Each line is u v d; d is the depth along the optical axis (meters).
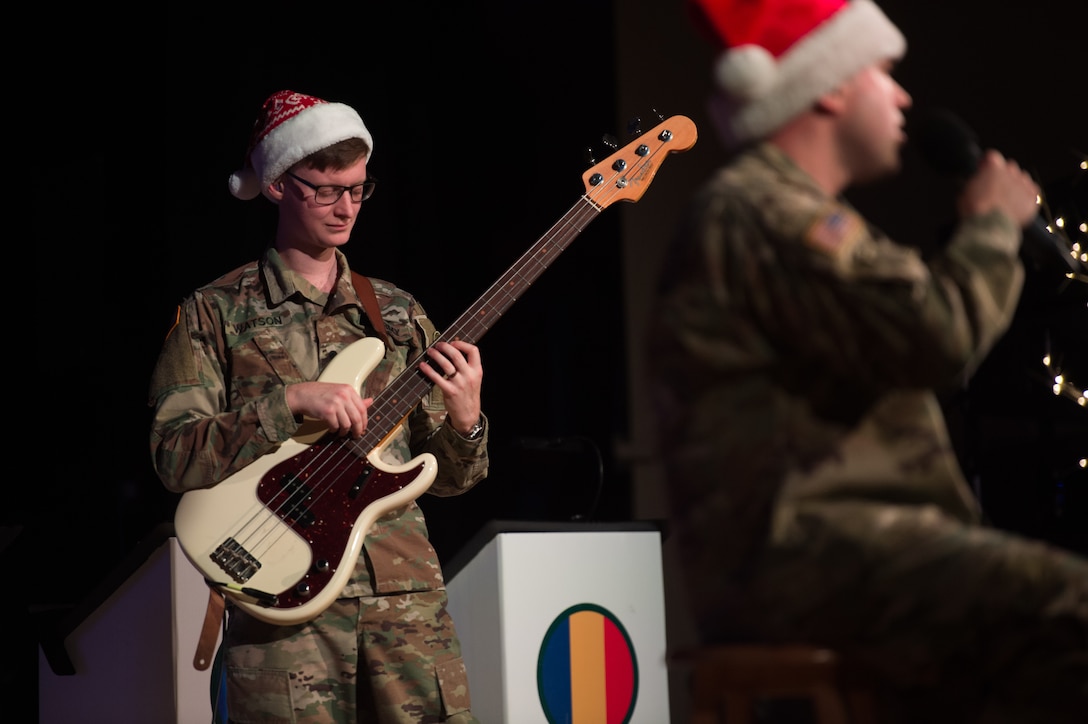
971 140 2.52
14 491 7.23
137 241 7.38
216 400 4.06
